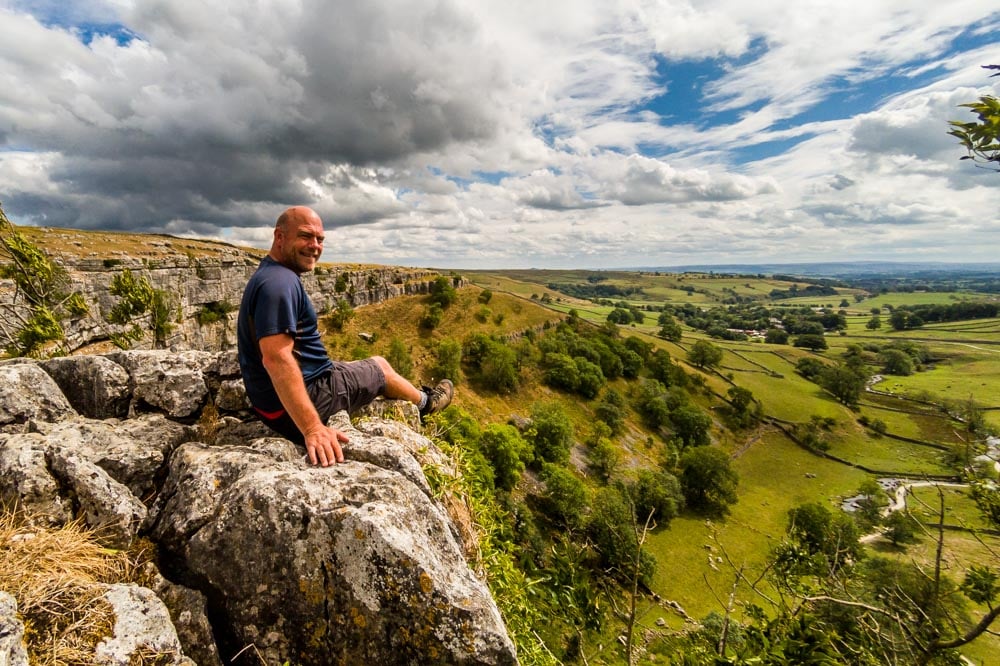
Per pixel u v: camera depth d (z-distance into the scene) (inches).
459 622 116.8
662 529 2292.1
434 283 5649.6
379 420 220.7
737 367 5383.9
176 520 133.4
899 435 3627.0
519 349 4151.1
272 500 126.9
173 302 3166.8
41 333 604.7
